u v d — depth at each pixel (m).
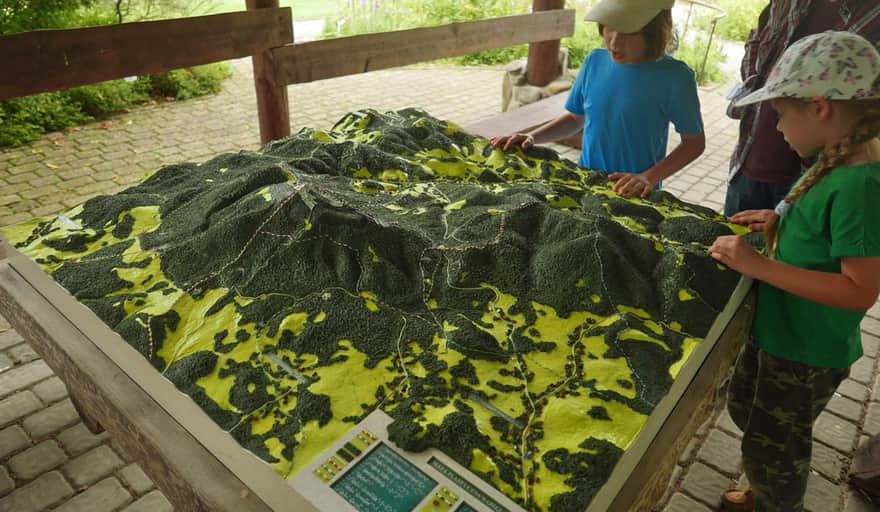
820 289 1.28
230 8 8.72
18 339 2.65
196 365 1.23
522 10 9.16
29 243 1.64
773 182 2.22
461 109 6.44
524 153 2.22
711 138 5.69
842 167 1.24
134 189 1.90
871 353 2.79
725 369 1.43
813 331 1.43
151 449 1.10
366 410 1.12
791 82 1.22
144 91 6.15
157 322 1.33
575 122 2.49
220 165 2.03
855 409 2.45
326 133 2.23
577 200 1.84
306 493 0.97
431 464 1.01
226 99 6.36
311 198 1.57
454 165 2.08
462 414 1.09
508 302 1.39
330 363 1.22
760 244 1.62
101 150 4.93
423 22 8.98
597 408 1.12
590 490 0.96
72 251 1.60
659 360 1.24
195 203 1.75
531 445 1.04
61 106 5.36
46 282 1.50
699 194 4.52
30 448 2.13
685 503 2.04
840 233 1.23
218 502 0.97
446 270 1.48
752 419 1.62
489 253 1.52
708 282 1.43
